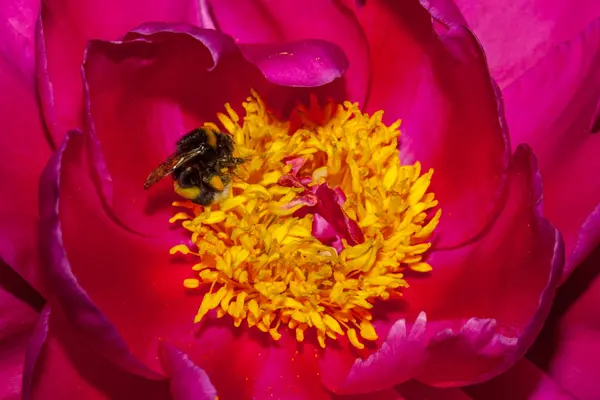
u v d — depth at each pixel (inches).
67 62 14.0
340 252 14.6
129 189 14.5
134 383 13.7
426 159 15.0
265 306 14.2
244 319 14.4
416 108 15.0
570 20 15.0
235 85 14.7
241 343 14.4
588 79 14.3
